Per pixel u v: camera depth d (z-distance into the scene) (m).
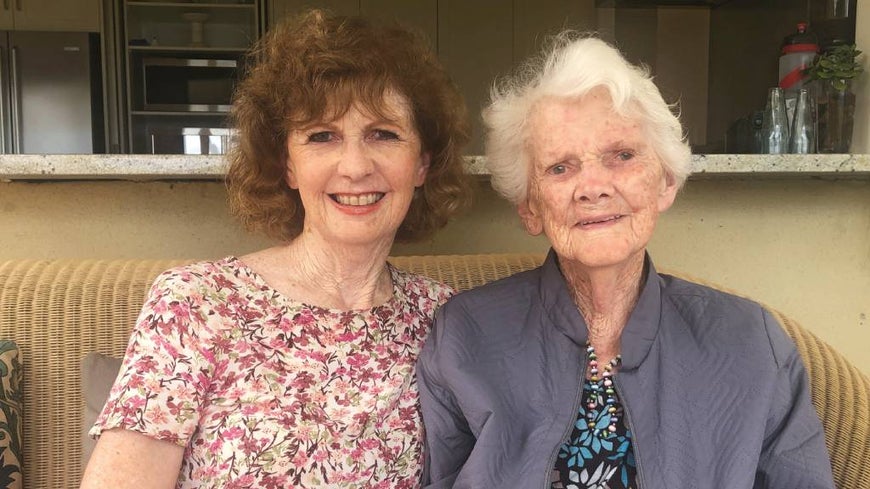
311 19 1.11
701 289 1.14
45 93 4.16
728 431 1.00
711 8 4.44
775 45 3.64
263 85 1.08
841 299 1.74
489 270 1.47
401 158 1.09
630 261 1.08
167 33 4.48
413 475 1.11
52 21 4.18
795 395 1.05
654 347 1.06
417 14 4.41
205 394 1.01
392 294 1.19
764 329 1.08
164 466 0.97
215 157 1.39
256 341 1.05
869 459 1.15
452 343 1.10
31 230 1.56
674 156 1.05
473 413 1.06
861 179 1.70
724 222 1.70
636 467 1.01
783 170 1.49
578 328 1.08
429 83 1.12
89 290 1.30
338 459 1.03
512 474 1.03
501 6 4.46
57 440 1.24
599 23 4.47
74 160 1.37
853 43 1.71
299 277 1.12
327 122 1.05
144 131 4.32
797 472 1.00
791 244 1.72
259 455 1.00
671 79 4.49
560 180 1.05
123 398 0.95
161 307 1.00
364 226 1.07
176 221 1.60
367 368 1.09
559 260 1.14
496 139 1.14
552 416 1.05
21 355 1.25
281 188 1.17
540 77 1.08
